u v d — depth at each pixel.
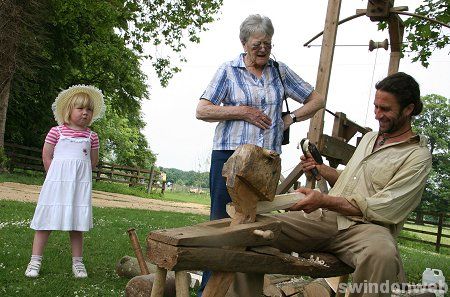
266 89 3.50
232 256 2.33
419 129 51.97
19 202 10.08
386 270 2.64
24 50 17.88
